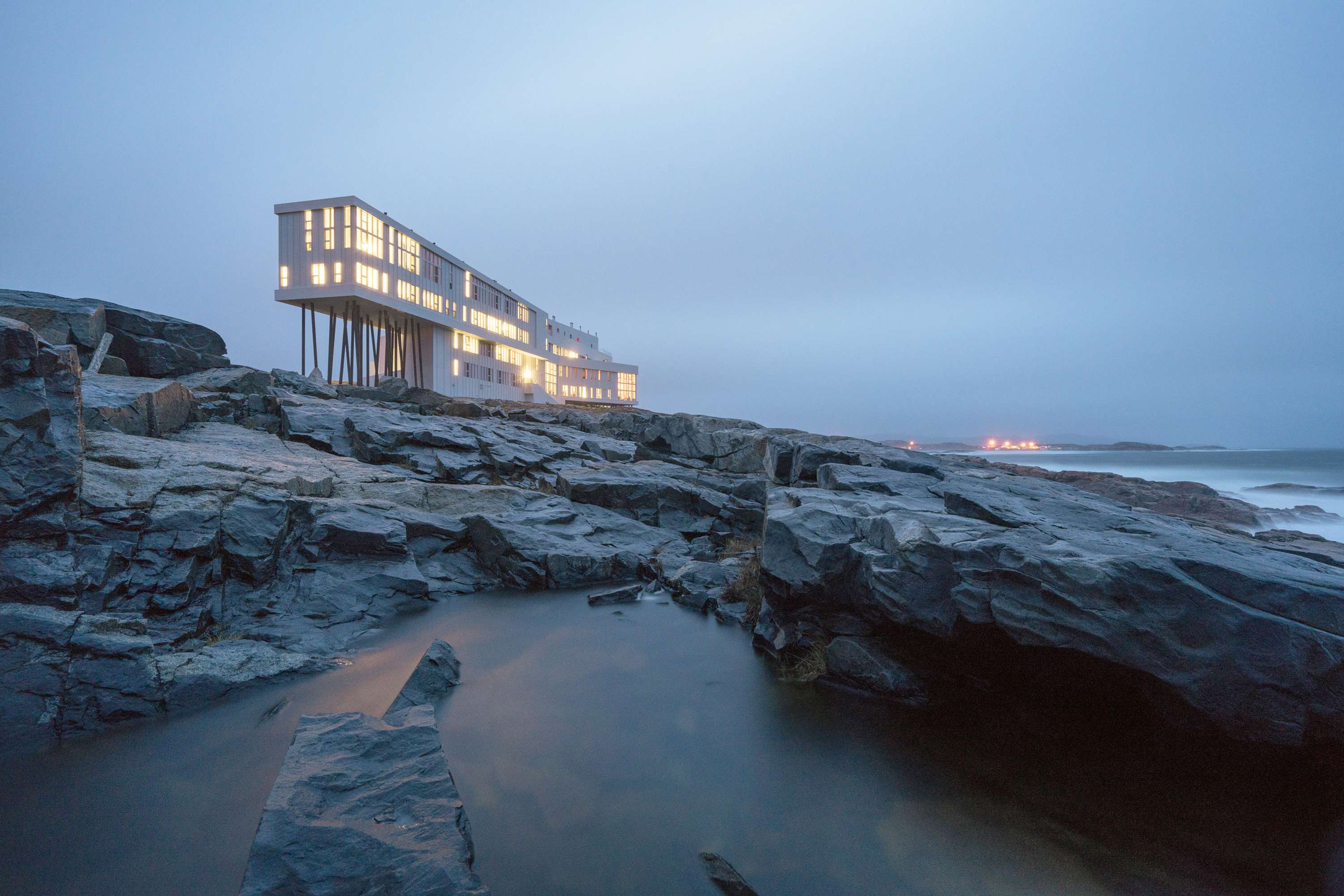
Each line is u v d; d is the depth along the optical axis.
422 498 16.16
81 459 9.52
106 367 18.78
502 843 5.55
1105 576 6.48
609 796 6.36
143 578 9.20
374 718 6.75
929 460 19.56
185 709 7.86
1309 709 5.73
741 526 19.31
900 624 8.34
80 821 5.77
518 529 15.18
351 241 36.69
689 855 5.46
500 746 7.35
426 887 4.34
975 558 7.56
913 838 5.68
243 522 11.09
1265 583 6.06
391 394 31.92
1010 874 5.20
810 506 10.79
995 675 8.60
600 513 18.22
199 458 12.57
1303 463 123.31
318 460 17.12
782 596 10.10
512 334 59.06
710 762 7.03
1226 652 6.00
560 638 11.11
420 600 12.82
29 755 6.73
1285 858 5.32
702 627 11.82
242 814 5.94
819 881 5.14
